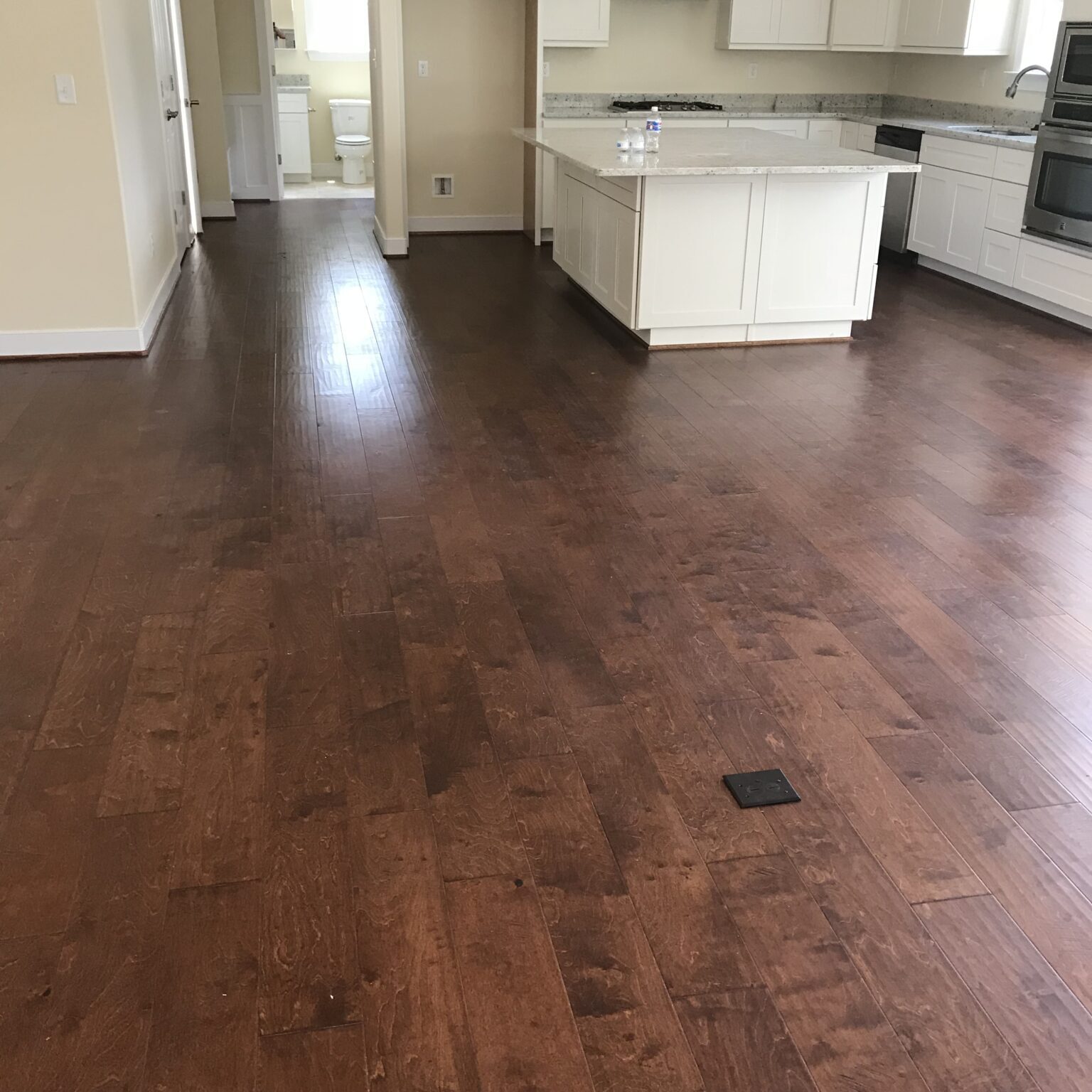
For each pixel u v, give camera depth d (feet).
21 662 7.98
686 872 6.04
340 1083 4.78
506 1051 4.95
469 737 7.18
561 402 13.93
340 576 9.32
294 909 5.73
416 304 18.88
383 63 21.17
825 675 7.93
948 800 6.64
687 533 10.23
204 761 6.91
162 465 11.69
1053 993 5.28
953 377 15.12
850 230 16.05
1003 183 19.25
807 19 24.48
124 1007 5.13
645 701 7.59
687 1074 4.84
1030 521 10.56
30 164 14.32
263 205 28.71
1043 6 21.26
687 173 14.67
